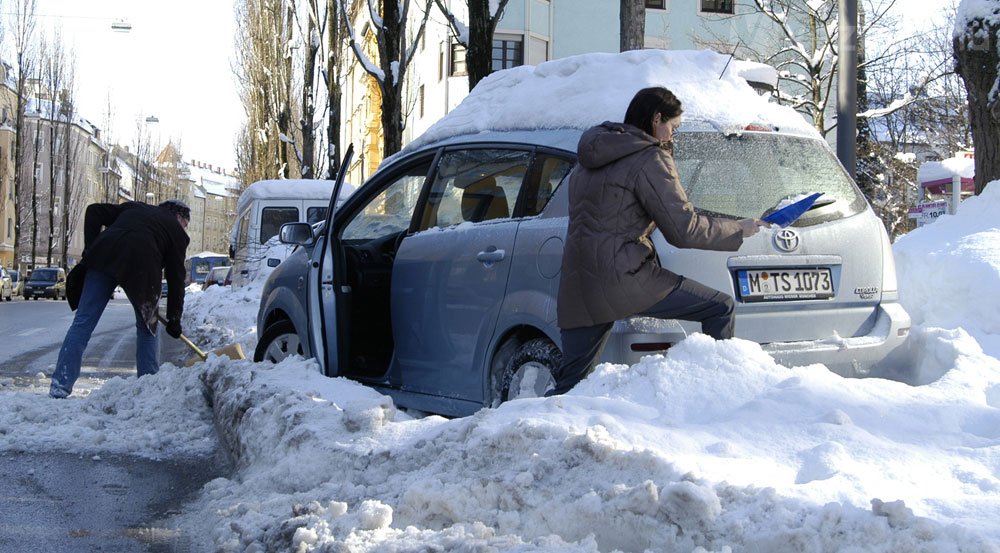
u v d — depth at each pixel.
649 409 4.11
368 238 6.96
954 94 32.44
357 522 3.41
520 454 3.73
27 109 82.44
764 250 4.91
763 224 4.27
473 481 3.56
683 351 4.38
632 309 4.41
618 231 4.38
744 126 5.07
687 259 4.71
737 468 3.46
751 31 33.72
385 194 6.86
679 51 5.52
